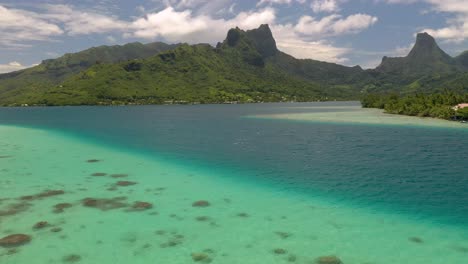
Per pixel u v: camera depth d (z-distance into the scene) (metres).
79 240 21.94
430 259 19.55
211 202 29.42
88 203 28.80
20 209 27.14
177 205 28.58
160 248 20.98
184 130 89.25
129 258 19.77
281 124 102.50
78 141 67.12
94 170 40.84
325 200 29.92
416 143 60.84
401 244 21.41
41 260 19.42
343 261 19.36
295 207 28.19
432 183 35.19
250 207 28.17
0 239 21.84
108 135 78.31
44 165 43.22
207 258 19.77
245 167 42.97
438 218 25.64
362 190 32.94
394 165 43.50
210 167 42.97
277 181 36.22
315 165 44.00
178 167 42.94
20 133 81.56
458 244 21.39
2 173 38.53
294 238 22.33
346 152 53.22
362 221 25.11
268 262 19.30
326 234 22.91
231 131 85.38
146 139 70.44
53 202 28.91
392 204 28.80
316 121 109.88
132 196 30.88
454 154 50.28
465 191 32.28
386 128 85.50
